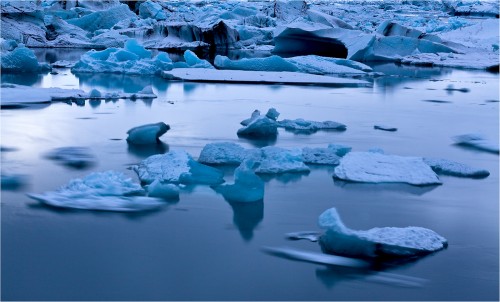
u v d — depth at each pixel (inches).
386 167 245.6
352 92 573.0
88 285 140.6
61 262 152.9
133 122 358.6
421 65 987.3
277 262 156.6
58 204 196.1
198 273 148.8
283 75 707.4
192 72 708.7
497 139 330.0
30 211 189.8
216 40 1248.2
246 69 788.0
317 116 407.8
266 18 1505.9
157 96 505.7
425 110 450.3
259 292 139.7
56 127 335.6
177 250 162.7
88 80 644.1
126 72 729.6
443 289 143.1
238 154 257.9
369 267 155.3
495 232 182.2
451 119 405.4
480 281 147.8
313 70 805.2
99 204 197.9
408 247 163.0
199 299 135.5
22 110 397.4
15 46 949.8
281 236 174.7
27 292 136.5
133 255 158.4
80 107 421.4
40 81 622.5
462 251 166.6
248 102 477.1
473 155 291.1
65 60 906.1
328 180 235.8
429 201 212.4
